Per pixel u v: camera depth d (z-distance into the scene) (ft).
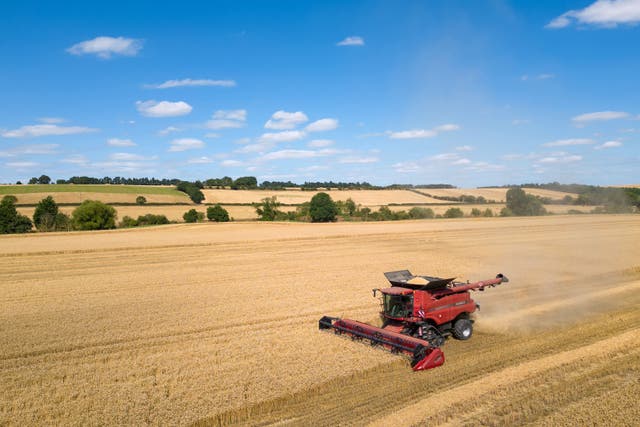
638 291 72.59
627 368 39.37
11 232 216.95
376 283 80.89
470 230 189.47
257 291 74.95
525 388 35.73
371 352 45.03
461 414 32.01
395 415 32.09
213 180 503.61
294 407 34.73
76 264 106.52
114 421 32.32
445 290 49.67
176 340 50.14
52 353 46.65
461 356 44.14
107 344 49.29
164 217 268.00
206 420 32.32
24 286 81.10
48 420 32.40
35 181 442.50
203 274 91.91
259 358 43.91
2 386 38.47
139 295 73.00
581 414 31.12
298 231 195.93
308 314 60.34
